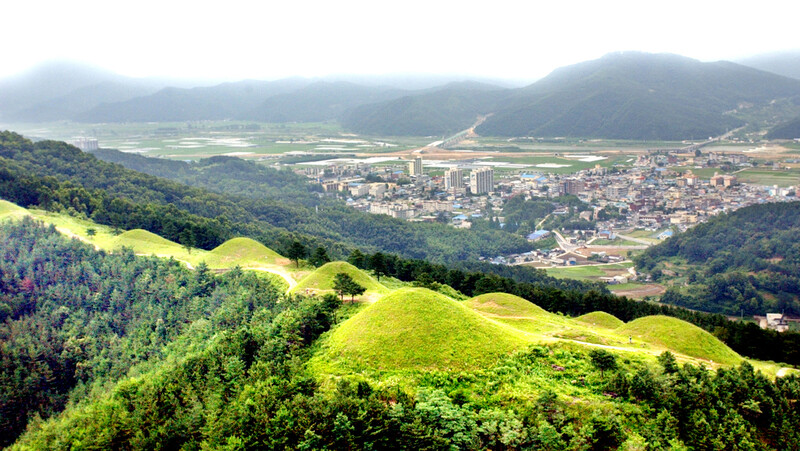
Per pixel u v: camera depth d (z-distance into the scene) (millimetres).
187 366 107562
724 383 99188
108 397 106312
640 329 140375
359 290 144875
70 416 107312
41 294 166875
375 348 103875
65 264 178875
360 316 116375
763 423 95750
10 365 139500
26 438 109062
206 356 109438
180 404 97188
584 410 87625
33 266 173500
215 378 100438
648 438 85250
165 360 128125
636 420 88562
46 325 153625
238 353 108188
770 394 100562
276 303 142375
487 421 82625
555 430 79812
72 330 152250
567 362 103562
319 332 121438
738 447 87125
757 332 156625
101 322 156375
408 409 84438
